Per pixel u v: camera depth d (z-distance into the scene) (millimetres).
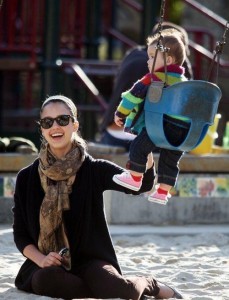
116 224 16078
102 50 39562
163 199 10195
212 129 16828
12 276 11766
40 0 27188
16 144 17359
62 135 10211
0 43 24984
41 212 10312
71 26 27656
